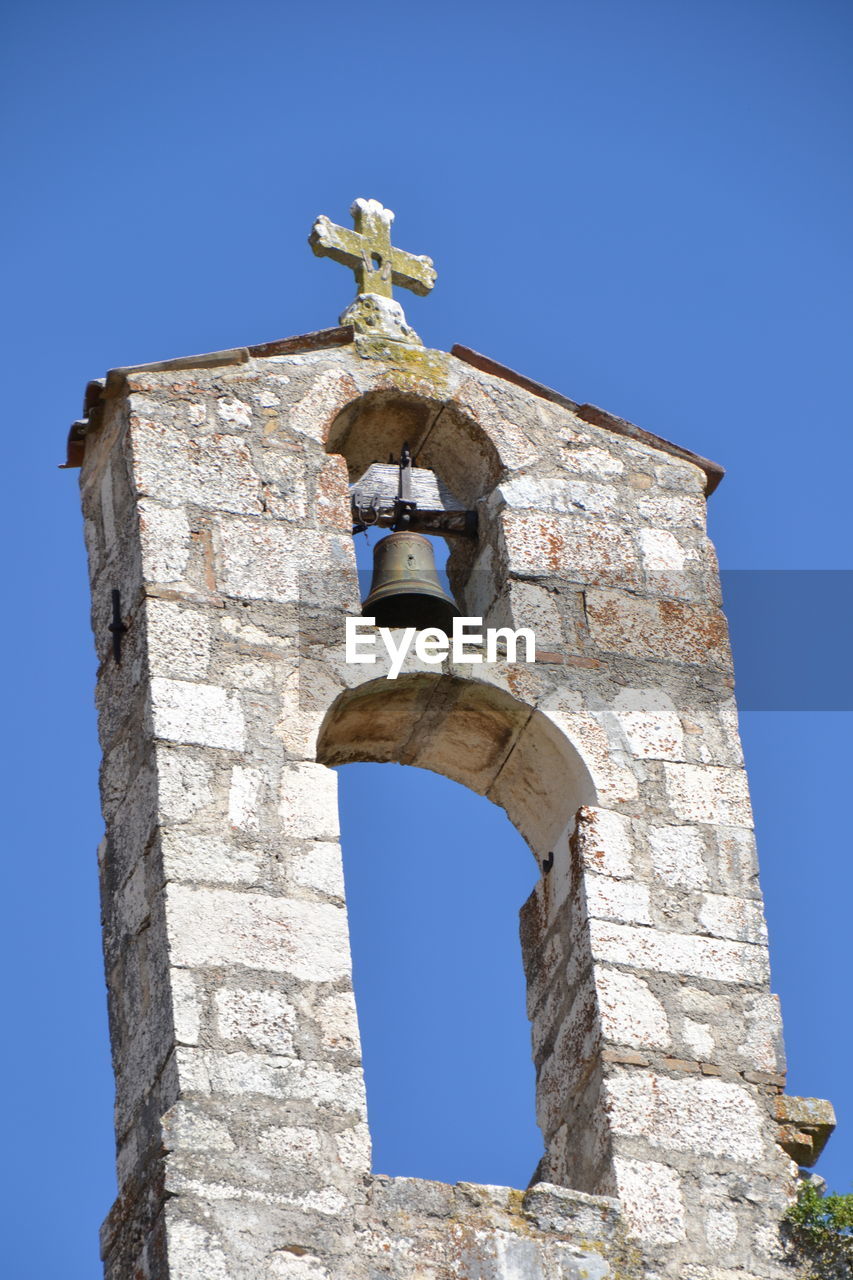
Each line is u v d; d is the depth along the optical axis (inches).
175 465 518.0
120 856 486.9
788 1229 469.7
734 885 506.0
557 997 499.2
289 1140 448.8
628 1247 459.5
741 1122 479.8
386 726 517.7
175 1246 433.4
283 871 476.4
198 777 482.6
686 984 492.4
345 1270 439.8
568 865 506.3
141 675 495.2
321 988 465.7
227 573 507.8
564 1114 488.4
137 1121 457.1
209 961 463.2
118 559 515.2
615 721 519.5
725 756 522.3
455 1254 447.8
